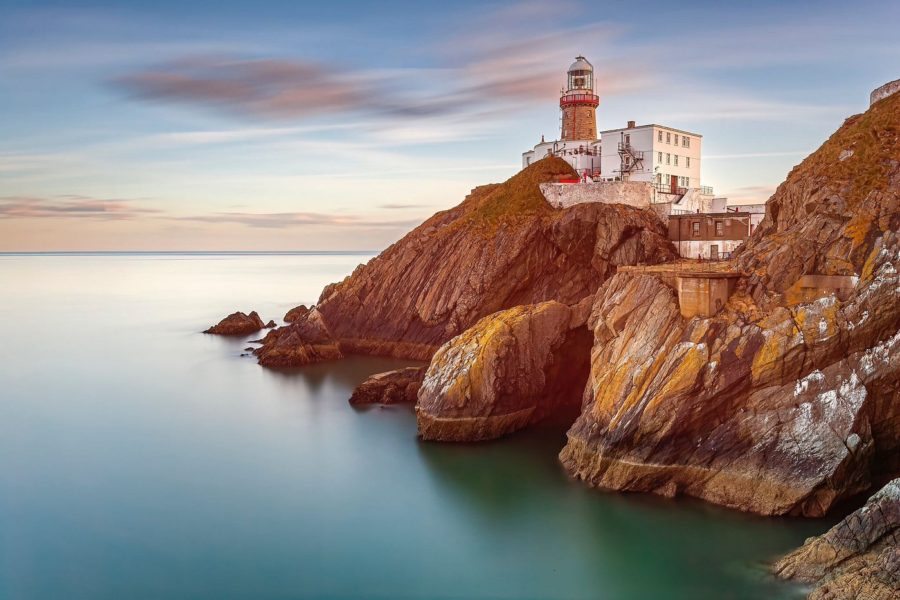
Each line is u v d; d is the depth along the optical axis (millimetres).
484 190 97062
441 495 41688
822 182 42938
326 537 37000
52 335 107250
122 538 37250
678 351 38906
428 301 79750
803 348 35719
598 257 70875
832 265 38250
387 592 31703
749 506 35750
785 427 35500
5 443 53125
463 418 49250
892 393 34625
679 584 30953
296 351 80438
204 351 91562
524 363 50781
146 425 57406
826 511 34531
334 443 51531
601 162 83875
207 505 41250
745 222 64750
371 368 77062
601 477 40219
